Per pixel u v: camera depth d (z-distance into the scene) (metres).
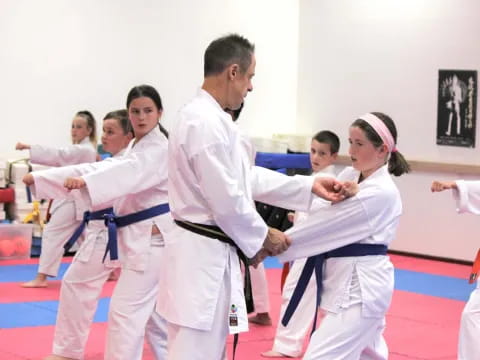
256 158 11.42
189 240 3.74
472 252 10.91
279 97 13.43
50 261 8.55
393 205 4.27
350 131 4.34
